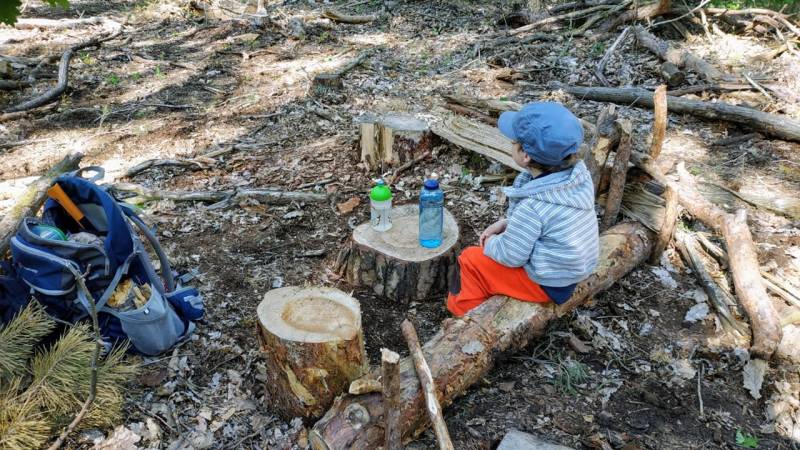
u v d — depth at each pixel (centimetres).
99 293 309
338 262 394
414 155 523
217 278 390
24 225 305
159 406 294
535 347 332
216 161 536
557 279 294
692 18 834
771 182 492
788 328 335
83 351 277
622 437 277
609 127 372
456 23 938
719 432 280
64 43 856
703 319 349
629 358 325
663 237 384
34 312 293
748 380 303
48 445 264
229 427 284
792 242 414
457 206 469
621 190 387
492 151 496
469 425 284
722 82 662
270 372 280
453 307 333
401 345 339
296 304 282
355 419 242
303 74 745
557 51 794
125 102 673
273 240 433
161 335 318
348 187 500
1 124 614
